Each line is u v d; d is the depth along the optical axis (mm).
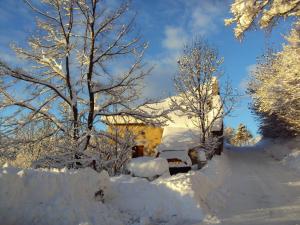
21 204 6375
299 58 18484
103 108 18875
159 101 19719
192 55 26125
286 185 14461
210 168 17766
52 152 17266
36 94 18078
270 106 26797
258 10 8695
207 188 11758
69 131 17672
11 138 17172
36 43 18062
